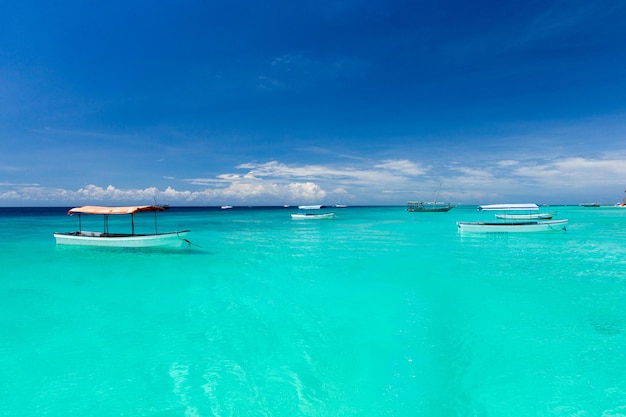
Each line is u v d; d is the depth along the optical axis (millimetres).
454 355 7508
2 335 8617
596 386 6309
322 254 21156
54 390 6262
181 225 48188
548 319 9609
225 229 41656
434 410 5703
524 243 25875
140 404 5867
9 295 12141
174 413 5645
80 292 12531
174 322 9477
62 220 58750
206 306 10852
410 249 23281
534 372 6816
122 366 7078
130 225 46781
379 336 8492
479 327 9023
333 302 11242
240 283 13844
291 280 14367
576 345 7945
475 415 5570
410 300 11445
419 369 6961
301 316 9922
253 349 7820
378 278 14625
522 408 5734
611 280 13977
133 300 11516
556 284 13430
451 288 12914
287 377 6680
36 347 7938
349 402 5906
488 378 6586
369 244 26125
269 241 28609
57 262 18422
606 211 91188
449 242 26891
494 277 14648
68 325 9266
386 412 5656
